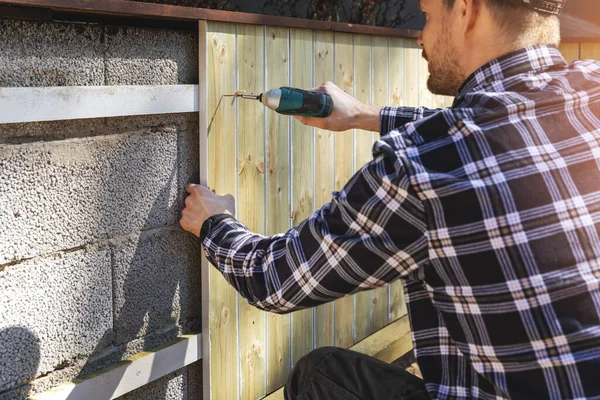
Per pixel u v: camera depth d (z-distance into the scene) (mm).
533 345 1358
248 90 2270
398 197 1399
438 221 1381
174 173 2078
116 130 1884
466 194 1362
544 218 1357
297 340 2672
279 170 2471
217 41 2115
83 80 1772
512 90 1514
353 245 1470
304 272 1572
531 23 1554
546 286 1345
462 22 1593
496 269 1362
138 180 1965
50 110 1659
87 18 1809
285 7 4879
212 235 1893
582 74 1540
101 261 1880
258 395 2492
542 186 1370
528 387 1379
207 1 4480
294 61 2471
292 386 1915
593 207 1379
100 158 1843
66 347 1810
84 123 1787
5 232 1612
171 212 2086
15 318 1664
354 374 1784
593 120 1457
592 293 1348
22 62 1621
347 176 2889
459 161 1393
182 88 2035
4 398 1667
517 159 1383
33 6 1581
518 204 1358
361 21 4785
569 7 4750
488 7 1551
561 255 1351
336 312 2887
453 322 1444
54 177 1721
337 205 1509
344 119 2184
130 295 1984
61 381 1812
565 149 1405
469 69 1623
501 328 1376
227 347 2312
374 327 3184
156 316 2086
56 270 1755
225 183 2215
